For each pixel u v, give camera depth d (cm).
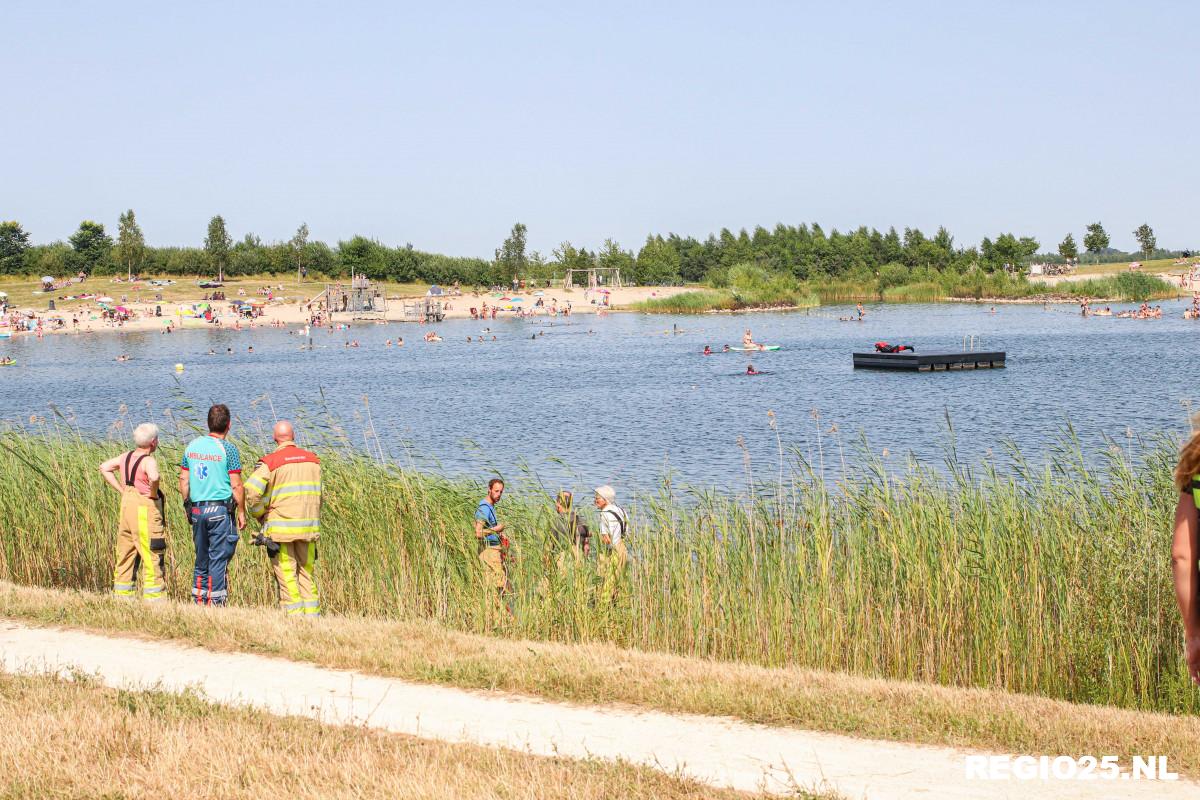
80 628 1296
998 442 4016
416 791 750
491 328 13738
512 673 1084
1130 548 1409
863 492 1741
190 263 19388
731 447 4094
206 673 1112
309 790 759
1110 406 5044
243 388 7225
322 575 1662
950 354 7194
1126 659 1323
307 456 1476
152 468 1513
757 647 1444
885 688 1068
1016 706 996
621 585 1496
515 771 799
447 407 5894
